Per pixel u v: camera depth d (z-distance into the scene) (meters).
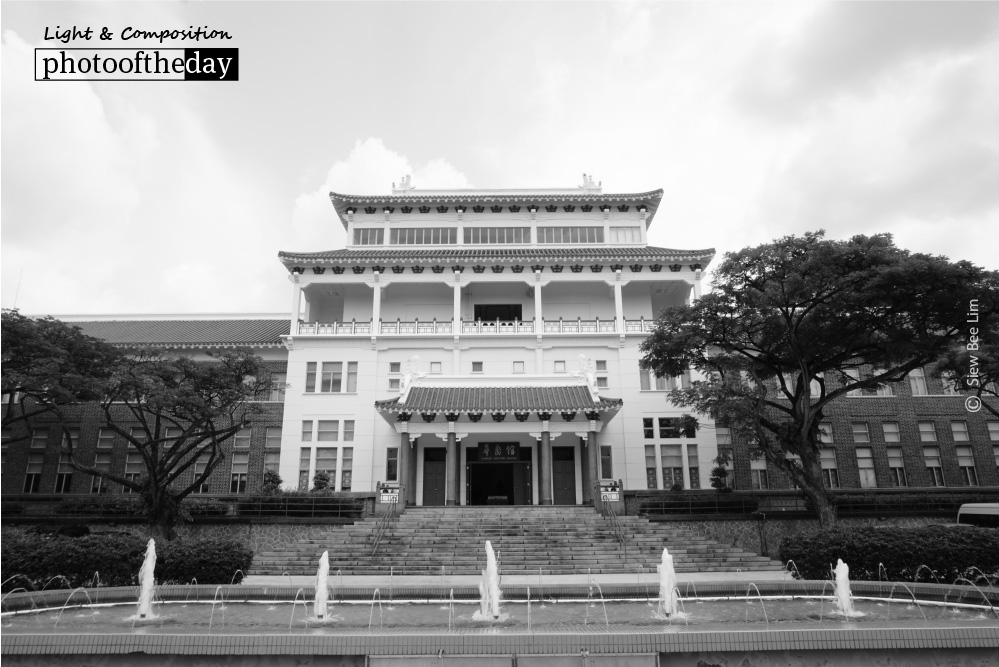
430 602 15.62
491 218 47.59
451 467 34.62
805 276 26.67
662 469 39.31
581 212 47.75
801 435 29.06
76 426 41.56
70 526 30.66
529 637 9.56
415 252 44.47
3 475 40.16
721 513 30.45
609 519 29.70
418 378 37.97
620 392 40.66
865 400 41.47
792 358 31.08
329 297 46.25
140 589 15.39
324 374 41.06
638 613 14.29
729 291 28.98
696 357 31.81
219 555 18.83
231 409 33.34
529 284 42.47
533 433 34.78
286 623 13.16
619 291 42.44
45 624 12.88
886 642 9.64
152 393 28.97
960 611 14.05
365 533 28.52
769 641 9.61
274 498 31.83
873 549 19.33
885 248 26.19
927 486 39.75
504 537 27.67
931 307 25.80
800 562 20.19
